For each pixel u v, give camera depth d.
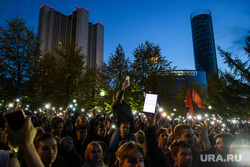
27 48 21.09
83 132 4.38
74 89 22.50
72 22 139.38
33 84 21.41
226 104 21.48
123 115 4.12
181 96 31.27
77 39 130.50
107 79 23.64
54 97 21.66
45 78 22.28
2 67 19.34
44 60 24.44
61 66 23.52
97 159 2.88
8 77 19.66
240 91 20.48
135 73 24.47
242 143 2.45
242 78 20.77
